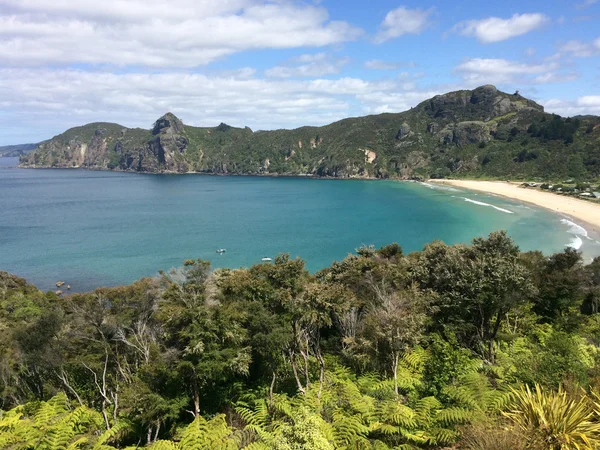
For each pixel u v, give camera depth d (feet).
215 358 50.21
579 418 27.07
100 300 71.15
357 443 33.01
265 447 34.30
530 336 75.15
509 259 76.59
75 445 41.34
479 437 27.68
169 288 62.69
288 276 65.21
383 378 55.67
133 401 50.16
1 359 63.36
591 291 101.14
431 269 87.86
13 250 254.27
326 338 77.77
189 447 39.34
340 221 343.46
